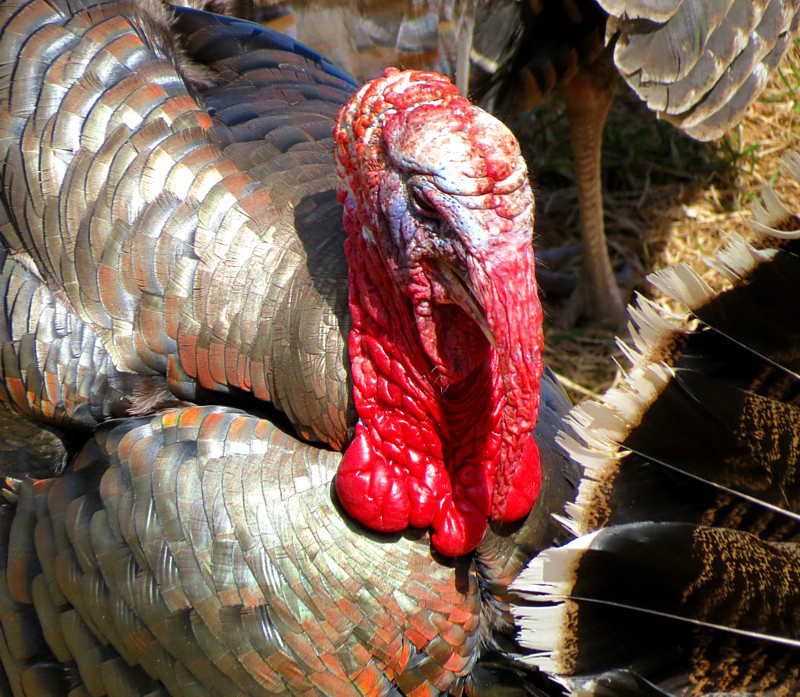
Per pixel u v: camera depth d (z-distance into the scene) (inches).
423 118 253.0
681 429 279.7
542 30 457.1
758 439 276.8
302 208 302.4
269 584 280.2
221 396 301.4
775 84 619.2
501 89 464.8
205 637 281.3
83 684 297.9
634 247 569.0
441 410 279.4
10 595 305.0
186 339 295.6
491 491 283.3
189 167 305.3
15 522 306.0
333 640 281.7
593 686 277.3
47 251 307.0
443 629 289.1
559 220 587.8
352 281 282.5
